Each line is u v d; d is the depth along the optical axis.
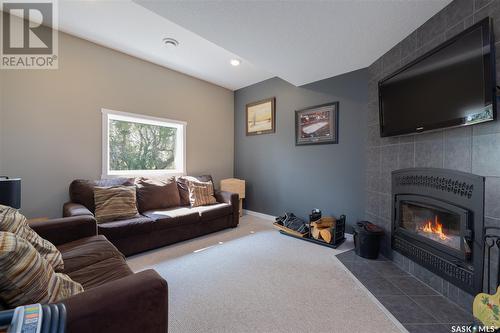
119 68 2.99
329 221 2.91
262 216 4.08
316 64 2.76
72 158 2.64
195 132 3.93
